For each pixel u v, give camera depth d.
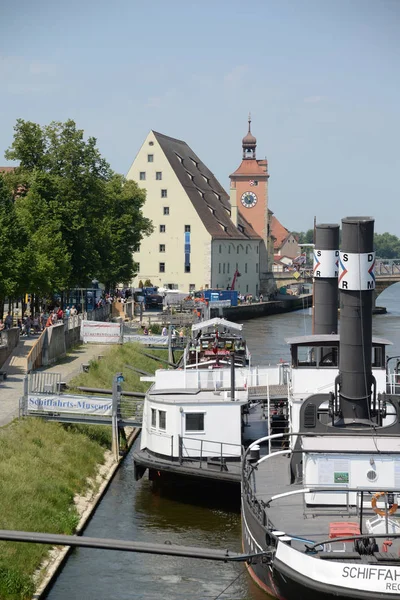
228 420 53.56
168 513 50.56
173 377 60.78
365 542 34.22
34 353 79.50
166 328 122.75
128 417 63.16
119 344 102.12
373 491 35.53
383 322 184.62
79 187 120.38
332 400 42.41
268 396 54.19
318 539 36.56
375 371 51.84
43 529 44.25
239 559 34.56
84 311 123.50
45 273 103.06
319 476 39.81
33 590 38.75
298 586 33.69
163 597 39.16
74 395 61.62
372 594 32.19
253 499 40.50
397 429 41.34
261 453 53.38
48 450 55.72
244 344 79.88
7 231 95.00
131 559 43.66
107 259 135.50
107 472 58.62
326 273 64.25
